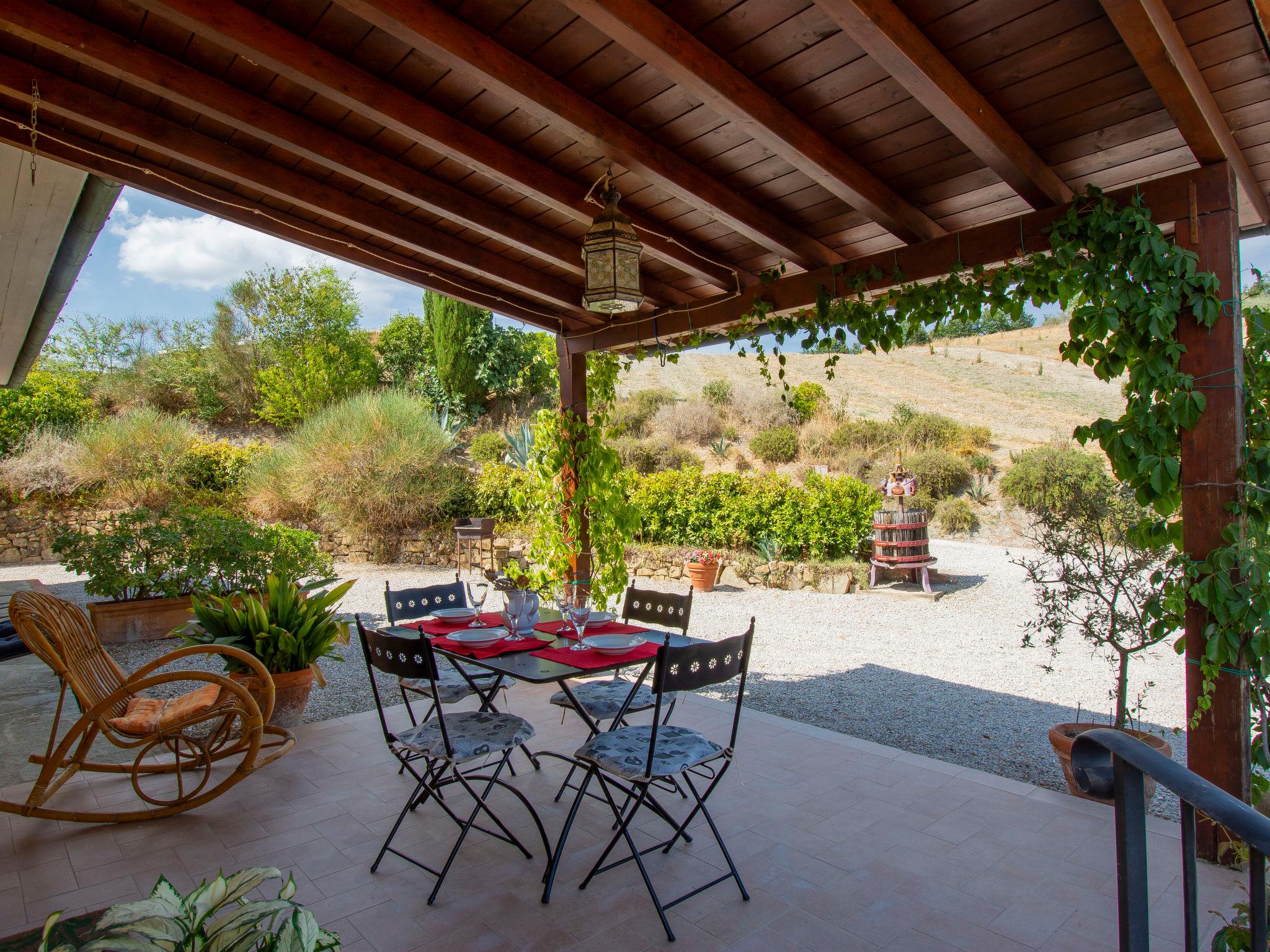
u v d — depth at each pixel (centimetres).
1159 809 333
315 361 1719
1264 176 324
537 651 298
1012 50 248
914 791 334
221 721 345
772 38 251
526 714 444
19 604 300
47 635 306
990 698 495
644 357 522
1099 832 296
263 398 1731
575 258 432
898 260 369
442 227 422
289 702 414
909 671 559
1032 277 321
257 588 659
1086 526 379
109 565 641
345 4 226
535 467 569
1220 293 271
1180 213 280
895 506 1343
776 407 1728
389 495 1145
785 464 1586
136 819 303
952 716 457
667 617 362
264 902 108
